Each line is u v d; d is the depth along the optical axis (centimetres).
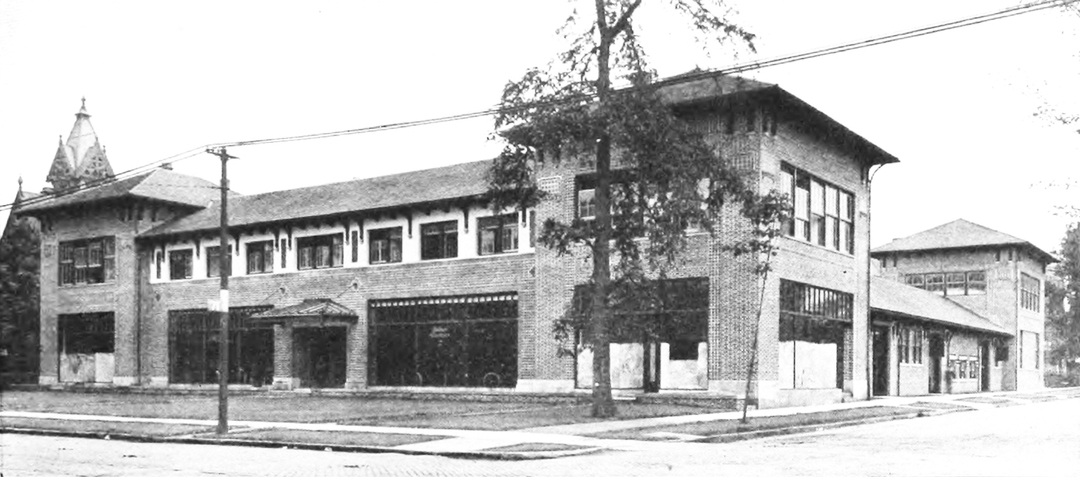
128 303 4906
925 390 4766
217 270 4700
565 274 3525
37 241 5894
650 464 1680
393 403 3528
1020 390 6041
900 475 1493
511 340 3778
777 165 3244
